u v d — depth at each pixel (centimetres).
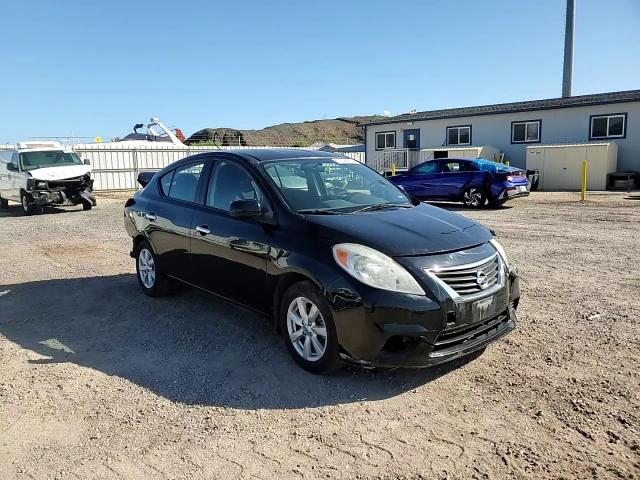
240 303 477
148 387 393
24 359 450
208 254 504
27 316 569
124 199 2203
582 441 309
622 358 419
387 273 368
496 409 348
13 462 303
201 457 303
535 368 405
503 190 1524
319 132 11256
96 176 2683
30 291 671
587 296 590
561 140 2470
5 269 806
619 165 2309
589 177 2200
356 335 368
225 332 504
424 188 1664
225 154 525
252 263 450
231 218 482
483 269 393
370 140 3256
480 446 307
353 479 280
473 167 1592
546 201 1712
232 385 393
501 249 439
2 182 1869
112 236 1126
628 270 709
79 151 2611
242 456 303
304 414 348
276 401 367
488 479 278
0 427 340
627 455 295
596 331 479
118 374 417
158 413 354
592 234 1014
